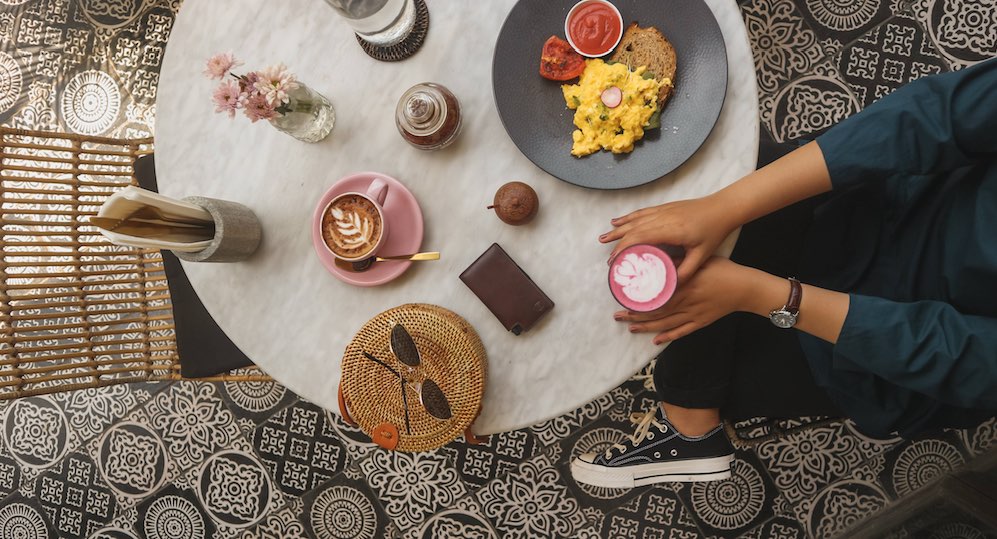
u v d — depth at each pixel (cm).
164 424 207
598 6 104
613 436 192
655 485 193
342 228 108
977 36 179
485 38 112
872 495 184
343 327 114
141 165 146
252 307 116
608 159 106
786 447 188
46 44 210
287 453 204
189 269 117
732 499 190
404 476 200
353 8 98
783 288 104
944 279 106
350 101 114
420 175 113
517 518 196
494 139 111
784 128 186
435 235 112
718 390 131
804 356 130
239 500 205
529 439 195
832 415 135
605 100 102
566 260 109
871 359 103
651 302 98
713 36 101
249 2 116
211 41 117
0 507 212
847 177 102
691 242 103
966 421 119
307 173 115
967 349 95
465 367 102
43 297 137
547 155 107
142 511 208
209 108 117
